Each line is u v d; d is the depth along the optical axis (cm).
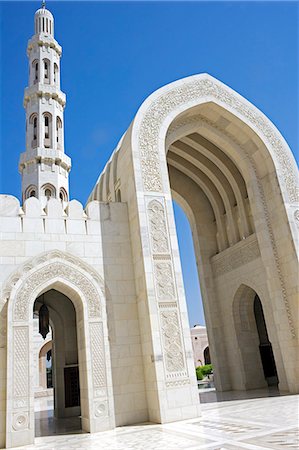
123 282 1285
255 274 1747
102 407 1101
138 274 1273
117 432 1017
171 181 2138
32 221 1233
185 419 1099
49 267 1201
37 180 2347
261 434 782
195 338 4975
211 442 759
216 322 1959
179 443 783
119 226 1356
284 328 1514
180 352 1173
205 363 4991
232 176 1923
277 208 1639
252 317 1909
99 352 1158
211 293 2008
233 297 1888
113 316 1230
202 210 2155
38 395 3288
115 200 1594
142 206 1309
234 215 1983
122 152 1509
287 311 1541
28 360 1065
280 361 1568
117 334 1213
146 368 1183
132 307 1265
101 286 1248
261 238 1650
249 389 1778
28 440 988
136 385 1177
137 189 1329
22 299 1127
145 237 1270
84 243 1277
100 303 1216
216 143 1789
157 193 1358
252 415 1045
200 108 1655
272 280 1581
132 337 1227
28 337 1089
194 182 2180
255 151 1742
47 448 898
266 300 1669
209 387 2381
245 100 1753
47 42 2773
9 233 1192
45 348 3591
